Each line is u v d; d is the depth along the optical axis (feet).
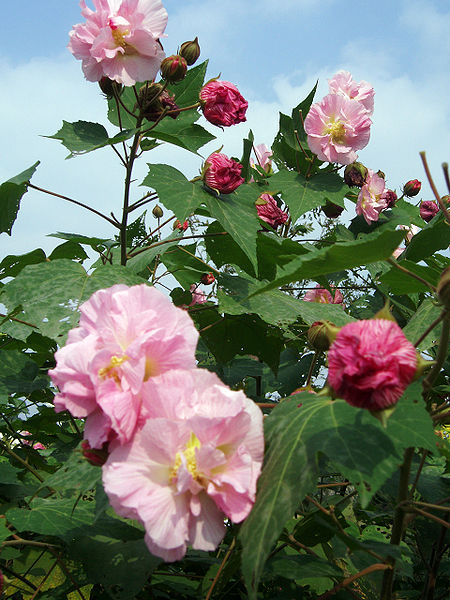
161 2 2.25
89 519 1.66
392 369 1.01
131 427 1.08
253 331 2.51
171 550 1.06
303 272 1.38
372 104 3.60
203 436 1.08
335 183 3.33
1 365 2.53
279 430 1.26
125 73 2.24
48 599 1.76
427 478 2.14
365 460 1.08
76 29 2.23
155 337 1.13
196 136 2.77
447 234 2.61
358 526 2.37
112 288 1.22
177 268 2.77
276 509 1.09
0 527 1.58
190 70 2.81
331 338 1.16
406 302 3.20
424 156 1.24
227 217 2.24
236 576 1.69
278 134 3.50
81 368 1.12
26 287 1.93
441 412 1.65
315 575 1.51
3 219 2.33
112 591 1.70
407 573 1.59
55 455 2.44
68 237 2.74
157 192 2.20
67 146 2.40
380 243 1.24
